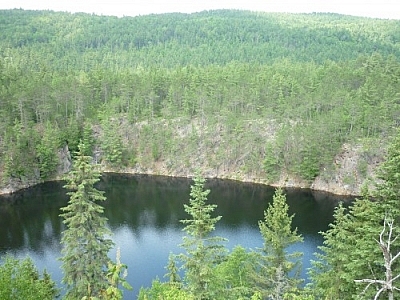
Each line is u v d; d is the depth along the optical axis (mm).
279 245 30969
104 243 33844
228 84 119188
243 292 28719
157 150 111750
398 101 100125
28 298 22578
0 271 22812
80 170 32406
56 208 81625
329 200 84875
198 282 27047
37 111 109938
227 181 101500
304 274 49688
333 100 101625
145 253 60031
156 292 30719
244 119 108812
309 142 93000
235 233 65500
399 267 24766
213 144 109438
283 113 108062
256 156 101875
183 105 118250
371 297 24703
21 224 72625
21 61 174000
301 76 127188
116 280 21797
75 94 115000
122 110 120938
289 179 96688
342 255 27641
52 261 57312
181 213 78625
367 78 112750
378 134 93562
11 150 94500
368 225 25734
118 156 110625
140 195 90750
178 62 195875
